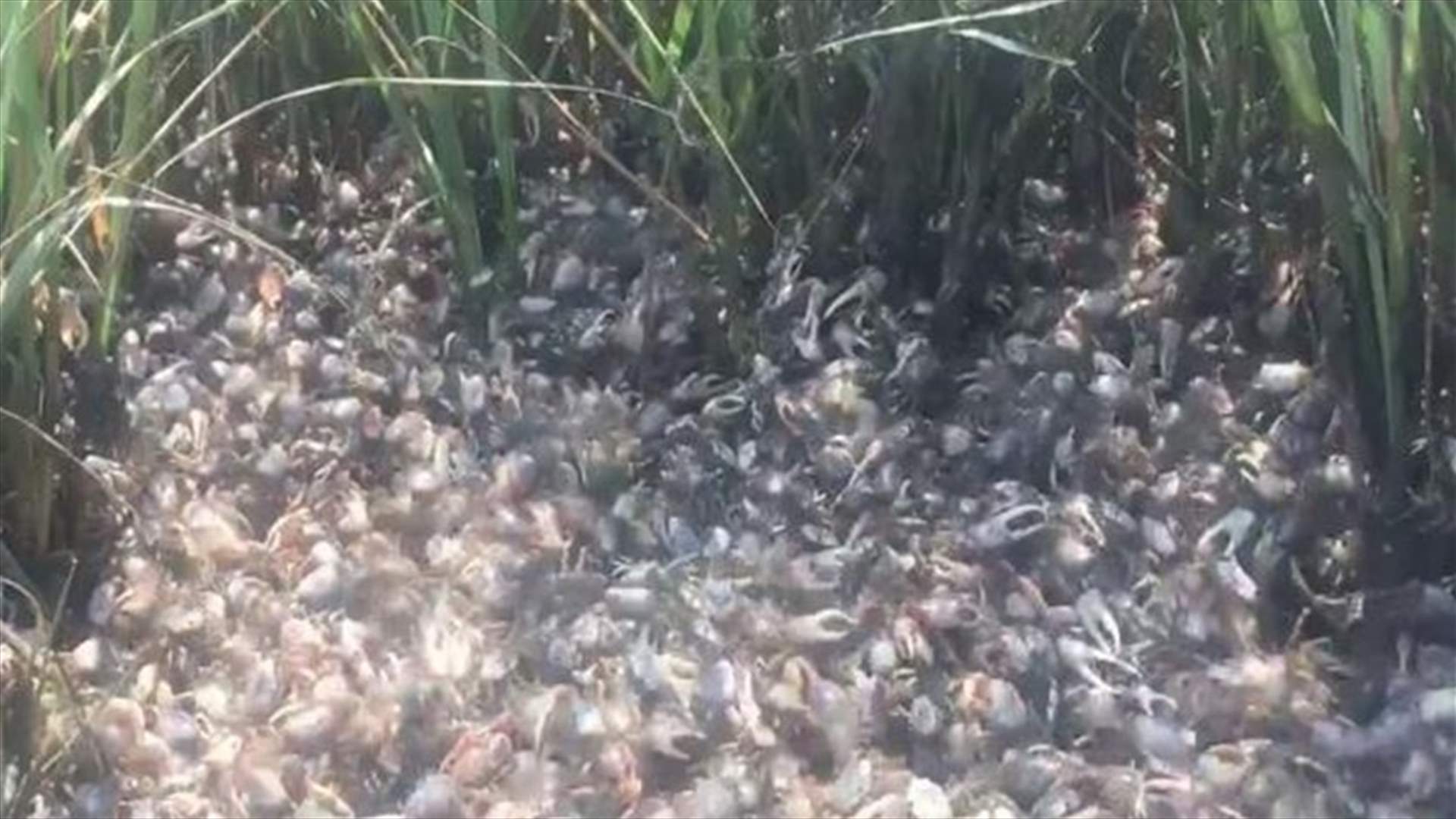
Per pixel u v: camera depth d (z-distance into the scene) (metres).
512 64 1.96
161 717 1.65
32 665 1.66
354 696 1.63
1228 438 1.79
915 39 1.88
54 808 1.62
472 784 1.61
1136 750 1.61
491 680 1.66
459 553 1.74
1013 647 1.66
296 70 2.00
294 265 1.87
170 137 1.96
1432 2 1.71
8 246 1.72
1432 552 1.74
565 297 1.93
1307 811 1.57
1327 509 1.74
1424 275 1.76
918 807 1.58
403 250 1.97
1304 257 1.84
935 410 1.86
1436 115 1.74
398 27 1.97
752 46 1.92
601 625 1.69
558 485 1.80
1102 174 1.96
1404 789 1.59
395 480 1.81
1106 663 1.66
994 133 1.91
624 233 1.95
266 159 2.03
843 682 1.66
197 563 1.75
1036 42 1.89
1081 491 1.79
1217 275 1.88
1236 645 1.68
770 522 1.77
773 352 1.89
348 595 1.71
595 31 2.00
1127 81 1.96
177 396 1.84
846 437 1.80
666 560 1.76
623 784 1.60
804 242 1.93
